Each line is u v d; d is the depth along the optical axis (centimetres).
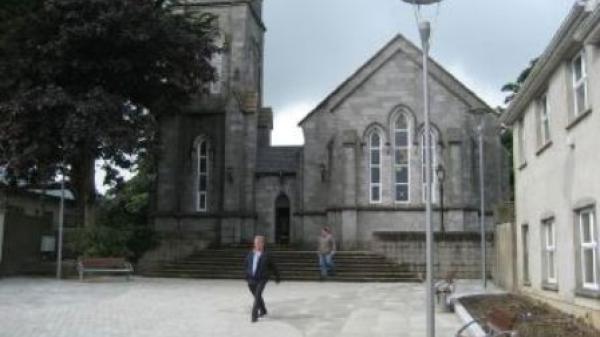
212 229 3947
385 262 3180
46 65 2925
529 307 1886
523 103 2231
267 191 3991
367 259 3206
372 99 3775
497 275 2770
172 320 1678
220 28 4156
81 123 2820
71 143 2853
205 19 3650
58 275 2930
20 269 3106
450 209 3600
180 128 4069
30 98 2852
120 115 2994
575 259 1652
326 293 2428
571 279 1706
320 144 3859
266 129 4450
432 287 1091
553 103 1873
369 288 2658
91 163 3288
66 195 4819
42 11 2933
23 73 2959
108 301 2061
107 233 3159
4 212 2970
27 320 1631
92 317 1700
